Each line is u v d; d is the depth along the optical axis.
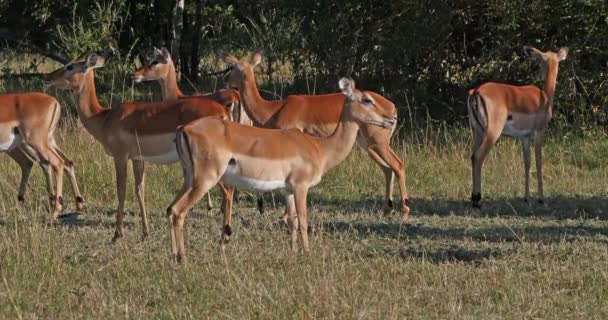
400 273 24.66
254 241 28.39
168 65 35.19
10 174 37.28
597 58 47.03
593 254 26.50
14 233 27.45
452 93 50.84
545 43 47.84
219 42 61.69
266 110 33.19
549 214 33.66
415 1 48.34
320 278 23.34
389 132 33.44
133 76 34.91
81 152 38.31
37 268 24.52
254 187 26.22
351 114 27.39
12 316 21.34
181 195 25.66
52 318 21.47
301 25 50.53
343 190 37.62
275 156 26.03
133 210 34.06
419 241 28.83
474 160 35.00
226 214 28.22
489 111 35.28
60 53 64.19
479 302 22.41
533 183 38.88
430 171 39.44
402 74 50.00
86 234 29.61
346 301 21.78
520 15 46.34
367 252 27.22
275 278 23.56
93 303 22.23
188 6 61.41
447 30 49.28
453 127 47.91
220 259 25.88
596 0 44.44
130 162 37.09
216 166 25.52
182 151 25.73
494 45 48.91
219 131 25.62
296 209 26.62
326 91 50.69
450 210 34.34
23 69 65.00
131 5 60.91
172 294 22.81
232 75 33.41
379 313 21.14
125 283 23.75
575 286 23.67
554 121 46.78
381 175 38.75
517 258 26.14
